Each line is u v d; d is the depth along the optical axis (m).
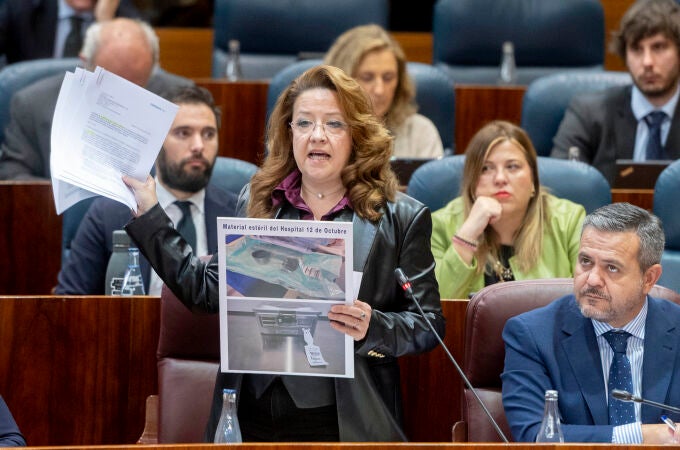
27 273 10.41
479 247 9.20
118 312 7.71
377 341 6.11
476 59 15.34
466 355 7.19
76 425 7.71
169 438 7.16
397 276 6.19
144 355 7.75
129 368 7.75
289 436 6.27
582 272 6.61
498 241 9.30
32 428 7.66
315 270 5.95
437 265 9.16
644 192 10.23
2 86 12.76
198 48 17.05
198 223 9.31
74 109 6.29
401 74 12.14
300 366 6.10
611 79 12.79
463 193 9.38
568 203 9.44
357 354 6.24
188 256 6.46
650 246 6.53
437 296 6.53
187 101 9.17
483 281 9.16
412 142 12.23
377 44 11.91
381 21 15.41
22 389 7.63
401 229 6.46
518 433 6.54
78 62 13.01
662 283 9.42
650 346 6.71
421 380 7.78
